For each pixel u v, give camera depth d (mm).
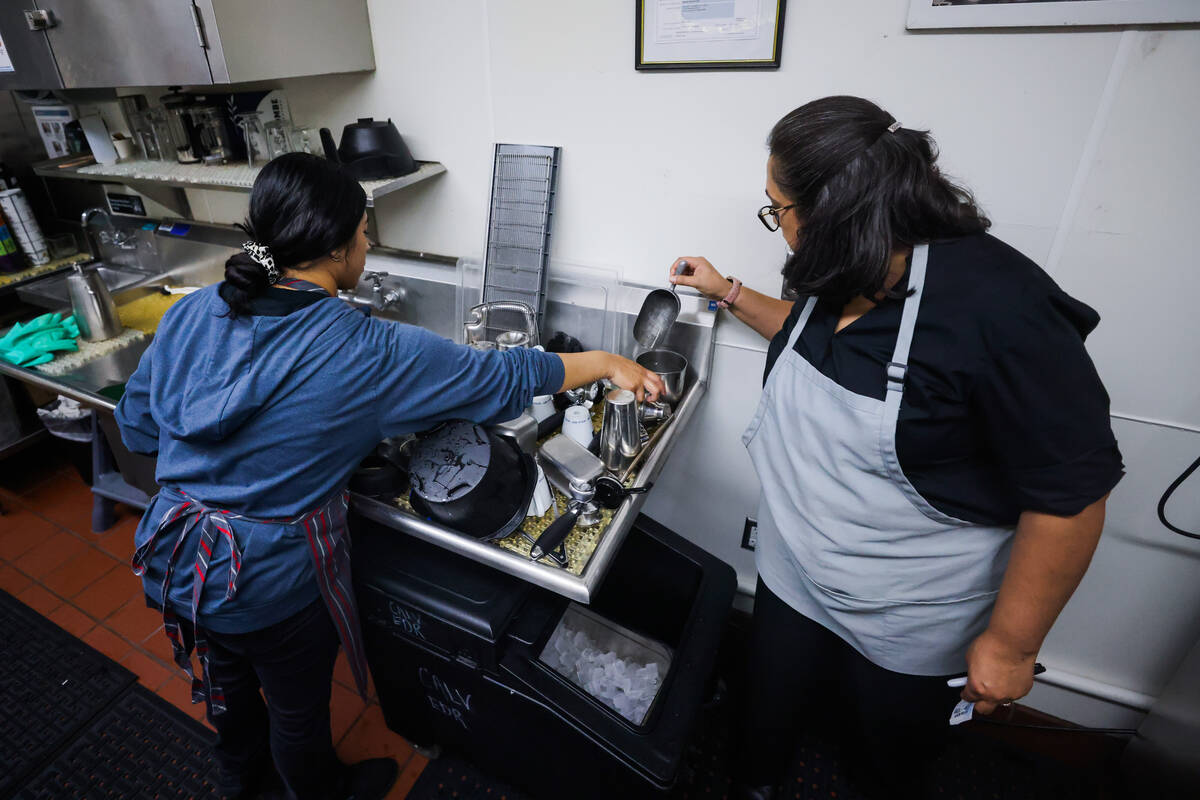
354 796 1431
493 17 1387
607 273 1546
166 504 1064
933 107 1138
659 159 1392
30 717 1660
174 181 1612
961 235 807
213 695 1196
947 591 966
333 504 1083
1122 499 1287
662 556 1352
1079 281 1155
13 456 2568
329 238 924
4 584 2037
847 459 927
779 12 1160
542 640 1143
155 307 2074
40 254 2186
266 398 885
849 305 926
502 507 1067
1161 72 979
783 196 850
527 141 1498
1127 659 1457
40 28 1450
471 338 1480
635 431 1196
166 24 1250
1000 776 1484
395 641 1279
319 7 1381
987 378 760
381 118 1626
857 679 1148
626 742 1029
